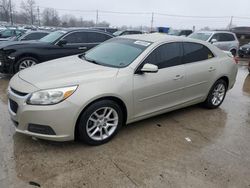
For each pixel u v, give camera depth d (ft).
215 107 17.39
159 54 13.34
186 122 14.96
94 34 27.14
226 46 45.80
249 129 14.56
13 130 12.76
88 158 10.75
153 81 12.83
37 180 9.27
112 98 11.62
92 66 12.71
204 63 15.56
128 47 13.80
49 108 10.16
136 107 12.55
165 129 13.85
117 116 12.02
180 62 14.29
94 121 11.41
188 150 11.87
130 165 10.45
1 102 16.74
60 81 10.77
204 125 14.73
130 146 11.88
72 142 11.86
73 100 10.42
